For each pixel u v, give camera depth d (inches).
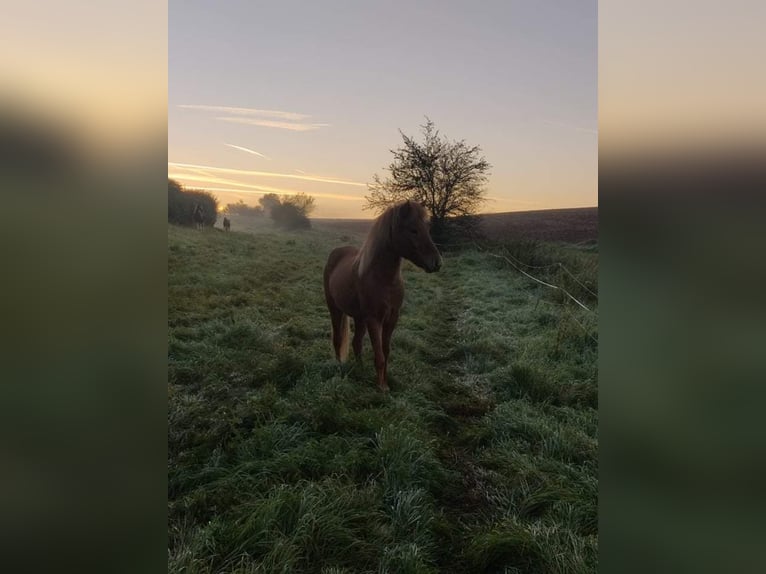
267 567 75.2
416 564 77.8
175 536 79.7
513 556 83.0
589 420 127.2
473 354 181.2
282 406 123.3
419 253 136.0
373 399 135.9
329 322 202.4
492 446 118.7
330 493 92.0
